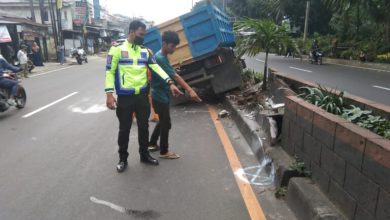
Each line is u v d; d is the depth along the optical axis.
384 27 22.28
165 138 5.28
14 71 9.34
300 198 3.53
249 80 10.76
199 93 10.88
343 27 27.05
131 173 4.79
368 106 4.20
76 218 3.64
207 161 5.22
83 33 43.75
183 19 8.93
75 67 25.61
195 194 4.15
